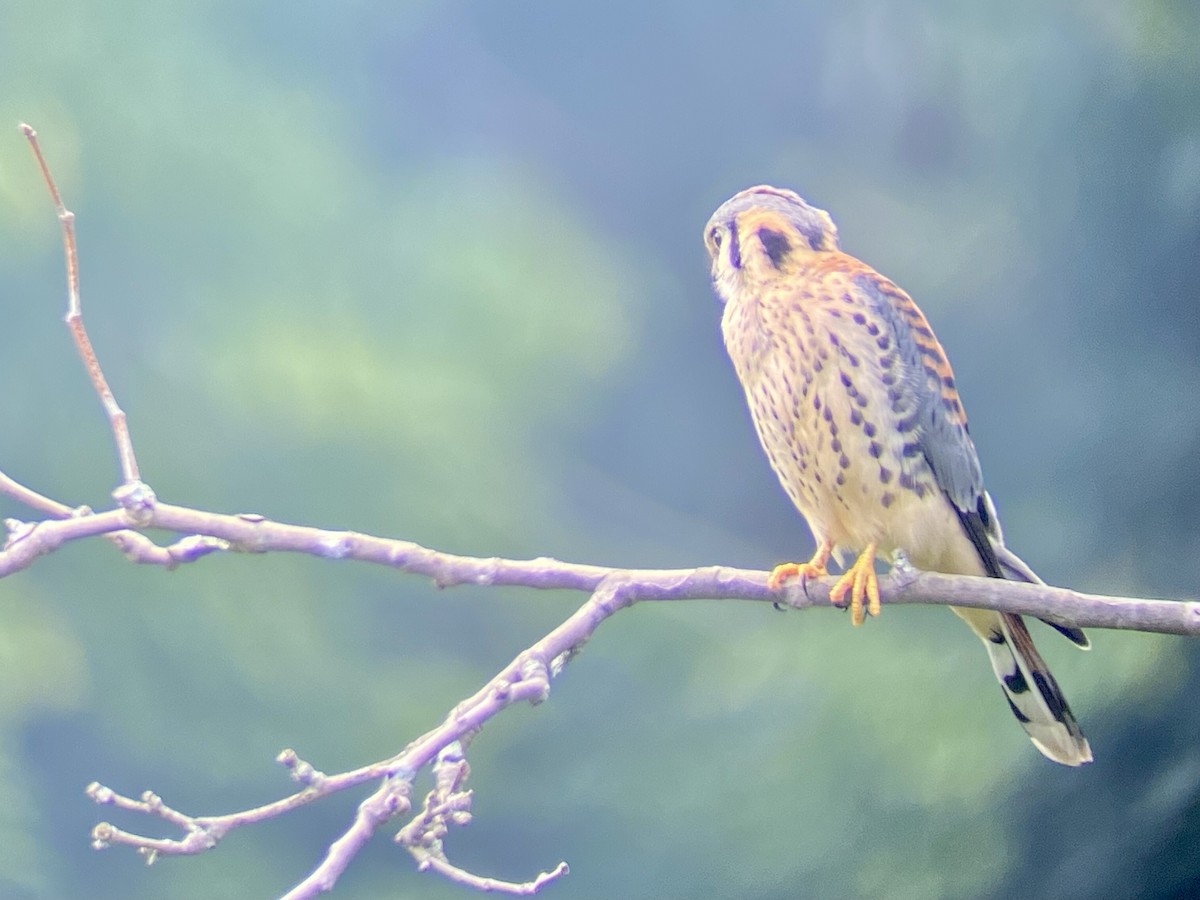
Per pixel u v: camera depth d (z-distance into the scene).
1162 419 11.93
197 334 13.12
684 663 12.55
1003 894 10.12
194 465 12.45
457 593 12.59
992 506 7.21
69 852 12.12
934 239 15.41
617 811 11.91
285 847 12.22
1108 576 11.75
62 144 13.33
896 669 11.44
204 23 14.48
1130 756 9.99
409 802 4.40
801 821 11.12
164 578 12.26
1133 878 9.70
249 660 12.24
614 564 14.33
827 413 6.74
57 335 12.84
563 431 14.66
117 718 12.21
